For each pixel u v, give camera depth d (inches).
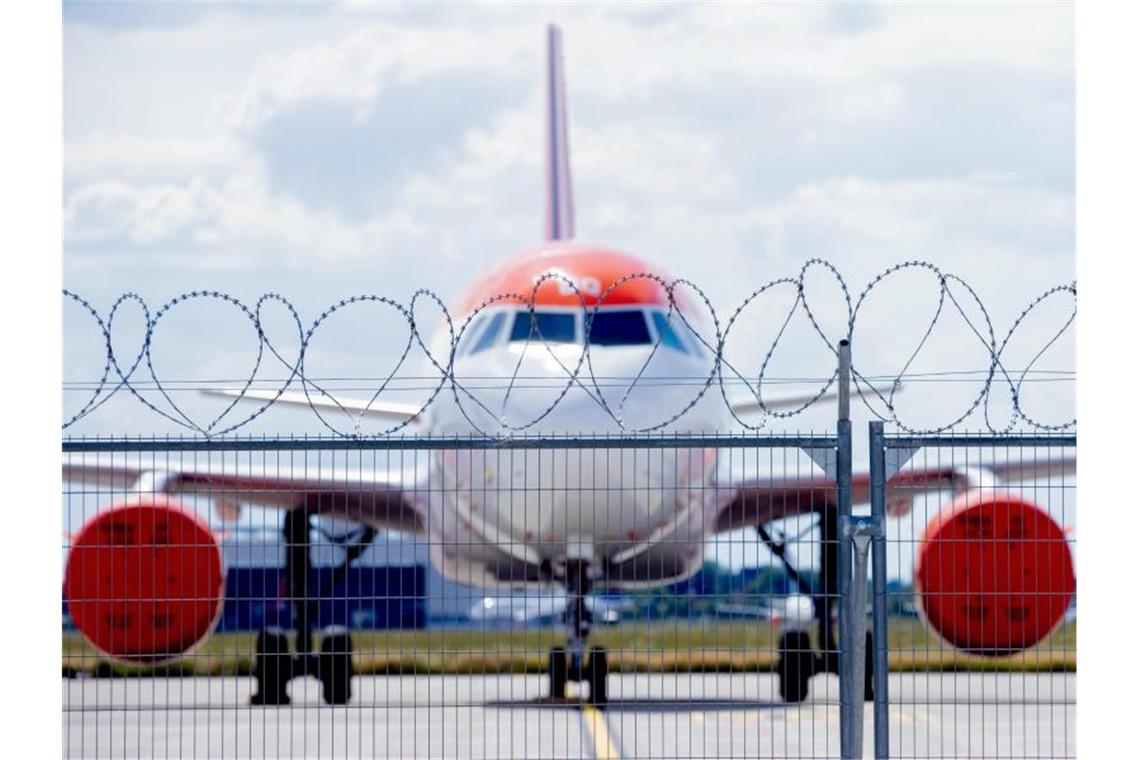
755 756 1768.0
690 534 2143.2
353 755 1815.9
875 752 1350.9
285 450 1348.4
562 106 3548.2
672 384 2108.8
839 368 1354.6
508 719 2252.7
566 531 1969.7
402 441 1350.9
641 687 3080.7
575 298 2220.7
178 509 1891.0
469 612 1569.9
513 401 2046.0
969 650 1795.0
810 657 2581.2
